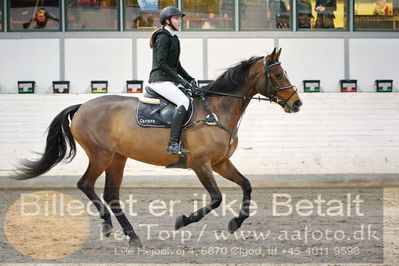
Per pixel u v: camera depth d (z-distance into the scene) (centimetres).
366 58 1365
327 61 1359
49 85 1335
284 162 1300
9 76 1332
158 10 1347
